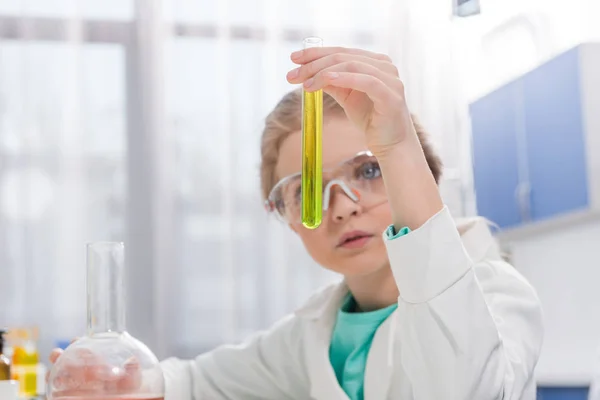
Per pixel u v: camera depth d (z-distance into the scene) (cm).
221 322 344
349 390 119
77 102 345
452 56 340
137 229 346
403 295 86
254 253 344
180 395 134
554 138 300
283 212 125
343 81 81
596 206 282
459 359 85
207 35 352
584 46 286
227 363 138
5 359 126
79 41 346
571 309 302
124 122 348
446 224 85
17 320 335
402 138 85
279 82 350
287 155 125
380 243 112
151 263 345
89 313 83
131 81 350
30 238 338
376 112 83
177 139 348
